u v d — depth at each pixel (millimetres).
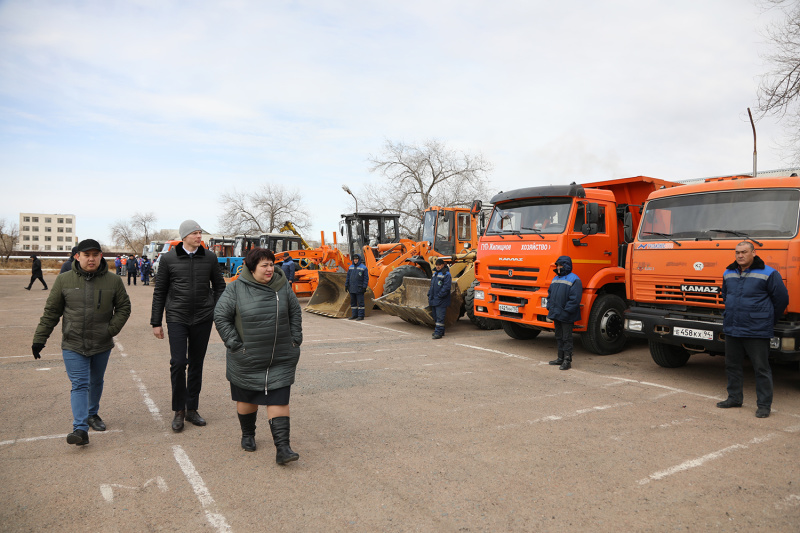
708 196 6398
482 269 9102
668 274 6551
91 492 3467
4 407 5367
